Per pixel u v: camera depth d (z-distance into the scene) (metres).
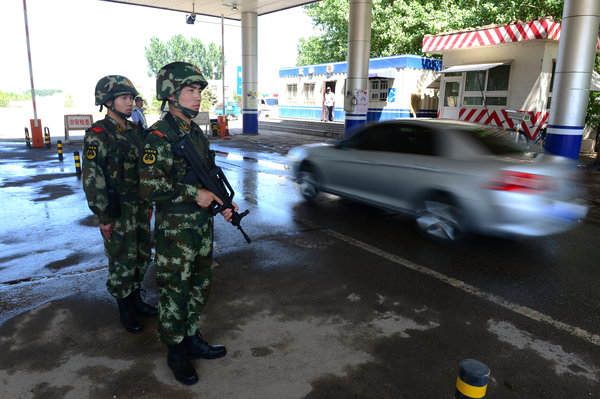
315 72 23.53
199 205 2.54
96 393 2.57
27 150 14.44
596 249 5.26
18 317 3.46
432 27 20.67
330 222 6.32
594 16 9.01
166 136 2.46
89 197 2.88
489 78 14.48
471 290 4.08
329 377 2.76
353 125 14.40
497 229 4.69
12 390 2.59
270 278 4.30
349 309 3.69
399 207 5.84
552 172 4.67
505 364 2.93
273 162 12.18
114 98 2.99
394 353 3.04
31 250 5.04
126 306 3.27
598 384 2.74
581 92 9.35
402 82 19.27
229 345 3.11
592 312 3.68
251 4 18.06
